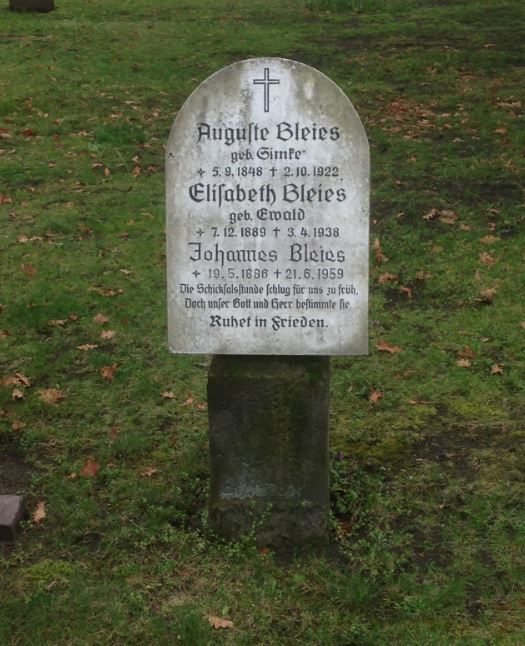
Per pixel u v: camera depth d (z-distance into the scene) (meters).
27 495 4.29
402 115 10.21
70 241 7.32
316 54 12.80
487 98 10.68
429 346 5.70
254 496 3.92
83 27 14.28
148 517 4.09
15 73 11.64
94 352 5.67
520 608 3.50
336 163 3.60
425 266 6.80
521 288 6.39
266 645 3.35
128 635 3.38
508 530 3.96
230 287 3.74
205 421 4.93
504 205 7.79
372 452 4.60
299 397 3.79
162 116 10.39
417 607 3.49
